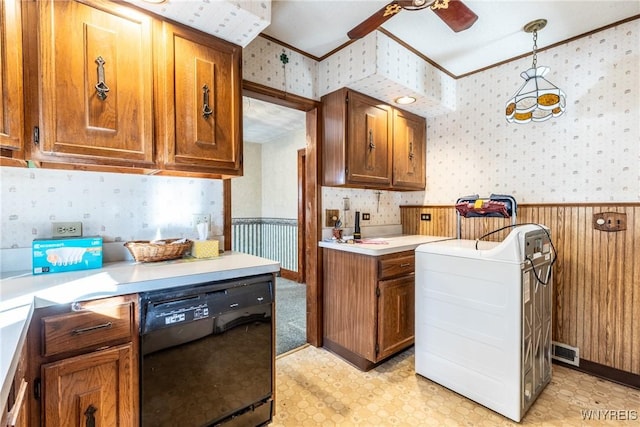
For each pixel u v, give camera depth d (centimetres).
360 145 246
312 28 207
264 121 412
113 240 164
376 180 259
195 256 171
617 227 201
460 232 282
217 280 138
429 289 204
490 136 264
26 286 110
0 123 106
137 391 118
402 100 261
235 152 171
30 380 98
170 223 183
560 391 193
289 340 269
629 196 199
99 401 110
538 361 183
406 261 234
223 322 140
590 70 213
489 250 176
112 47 133
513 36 217
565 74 223
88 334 108
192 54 155
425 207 312
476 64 259
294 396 190
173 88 149
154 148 145
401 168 283
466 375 186
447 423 166
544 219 232
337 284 244
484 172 268
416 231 321
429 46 231
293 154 470
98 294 109
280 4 181
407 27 206
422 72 247
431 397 189
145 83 142
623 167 201
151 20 143
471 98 275
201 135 158
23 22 115
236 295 143
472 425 164
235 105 171
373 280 216
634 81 197
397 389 197
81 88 126
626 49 199
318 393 193
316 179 255
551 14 192
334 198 270
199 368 134
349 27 206
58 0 121
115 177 165
